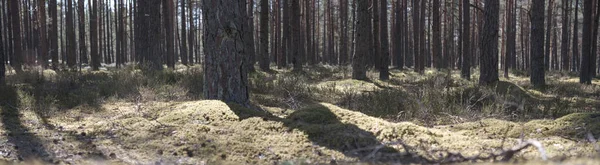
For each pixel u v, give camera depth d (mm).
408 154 4156
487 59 12461
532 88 12781
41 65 17812
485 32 12586
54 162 4152
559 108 7582
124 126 5473
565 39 28375
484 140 4688
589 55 16297
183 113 5871
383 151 4324
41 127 5727
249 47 16328
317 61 43875
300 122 5297
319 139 4762
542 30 13969
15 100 7367
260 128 5152
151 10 17594
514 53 35531
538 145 2844
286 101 8156
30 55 26672
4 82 10125
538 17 14008
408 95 8133
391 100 7840
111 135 5156
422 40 24562
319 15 47125
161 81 10758
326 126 5066
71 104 7535
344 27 39375
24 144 4852
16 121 6043
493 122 5555
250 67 16359
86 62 31188
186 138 4863
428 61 39094
